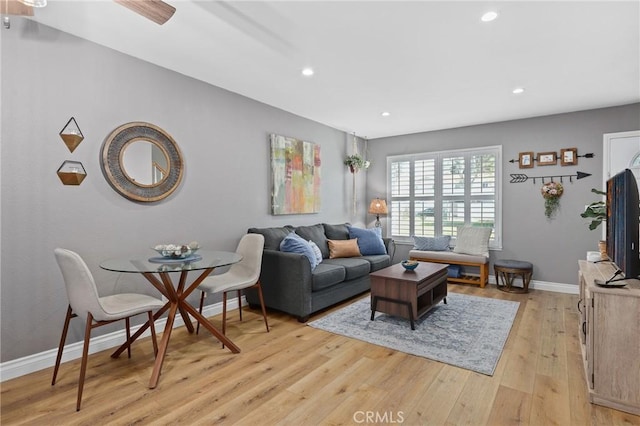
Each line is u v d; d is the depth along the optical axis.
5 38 2.26
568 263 4.48
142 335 2.99
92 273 2.67
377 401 2.00
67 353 2.54
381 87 3.60
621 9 2.15
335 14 2.23
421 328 3.14
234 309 3.78
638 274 1.97
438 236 5.53
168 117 3.16
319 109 4.39
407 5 2.12
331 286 3.71
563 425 1.77
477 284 4.79
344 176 5.71
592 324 1.96
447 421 1.81
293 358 2.56
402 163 5.91
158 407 1.95
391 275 3.29
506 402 1.98
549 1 2.07
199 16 2.28
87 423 1.81
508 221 4.91
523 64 3.00
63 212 2.52
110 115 2.77
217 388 2.15
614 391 1.90
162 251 2.58
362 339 2.90
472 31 2.44
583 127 4.38
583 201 4.38
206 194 3.51
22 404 1.98
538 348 2.71
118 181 2.80
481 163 5.12
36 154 2.39
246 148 3.95
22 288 2.34
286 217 4.54
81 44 2.60
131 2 1.71
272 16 2.26
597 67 3.06
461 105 4.20
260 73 3.25
